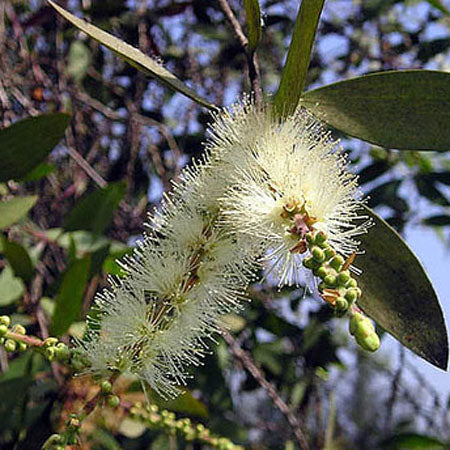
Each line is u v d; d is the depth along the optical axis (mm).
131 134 563
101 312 297
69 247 446
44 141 377
